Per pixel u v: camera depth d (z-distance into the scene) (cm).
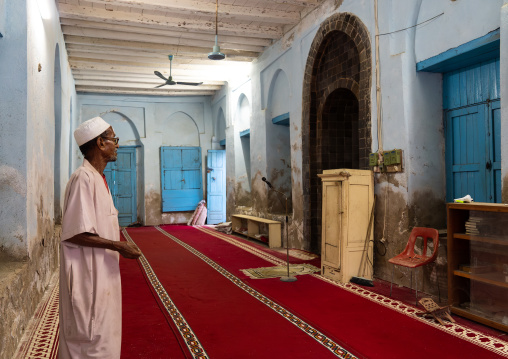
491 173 479
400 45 541
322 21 723
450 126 540
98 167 231
